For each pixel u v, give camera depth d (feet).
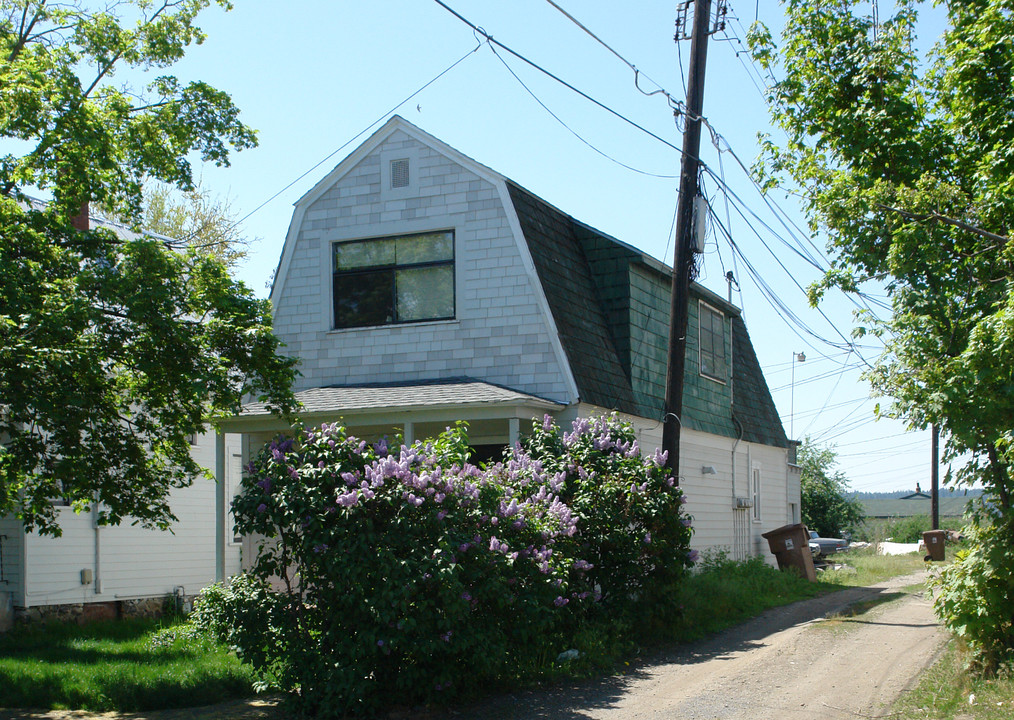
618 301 58.23
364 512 28.78
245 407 49.90
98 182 34.91
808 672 32.76
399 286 55.16
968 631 29.68
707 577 52.49
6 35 37.91
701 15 46.85
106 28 38.65
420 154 55.31
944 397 26.21
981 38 30.60
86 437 35.65
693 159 46.16
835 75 35.81
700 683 31.55
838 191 33.12
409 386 51.60
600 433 43.01
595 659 34.99
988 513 29.76
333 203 57.21
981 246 29.68
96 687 31.99
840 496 139.33
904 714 26.22
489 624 29.99
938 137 33.53
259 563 30.58
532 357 50.93
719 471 69.62
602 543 39.70
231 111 38.83
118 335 32.01
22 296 29.22
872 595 57.06
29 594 49.85
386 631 27.89
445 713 28.53
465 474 30.91
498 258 52.65
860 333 30.73
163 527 37.91
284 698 30.30
